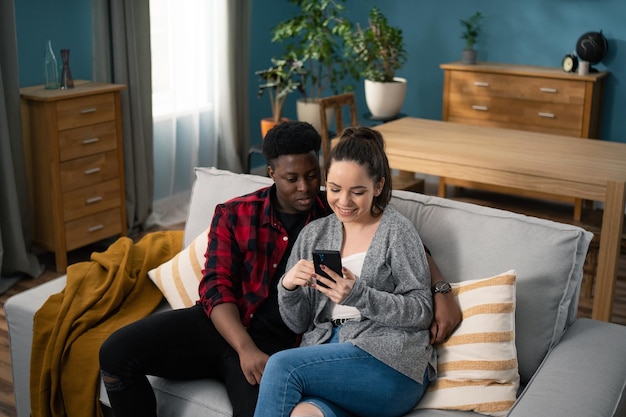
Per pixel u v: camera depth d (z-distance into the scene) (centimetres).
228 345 207
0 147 371
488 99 514
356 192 189
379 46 509
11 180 376
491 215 209
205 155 530
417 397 184
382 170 190
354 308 193
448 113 534
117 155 421
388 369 180
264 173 583
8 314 237
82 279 240
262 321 211
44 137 385
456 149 357
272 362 176
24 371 239
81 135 398
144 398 201
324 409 171
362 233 197
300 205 210
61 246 398
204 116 522
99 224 418
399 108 521
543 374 181
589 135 487
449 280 205
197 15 495
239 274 215
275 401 173
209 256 215
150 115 460
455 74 523
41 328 226
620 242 308
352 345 181
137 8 440
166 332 203
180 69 493
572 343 195
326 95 611
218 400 198
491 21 538
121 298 234
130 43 433
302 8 546
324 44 511
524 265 198
